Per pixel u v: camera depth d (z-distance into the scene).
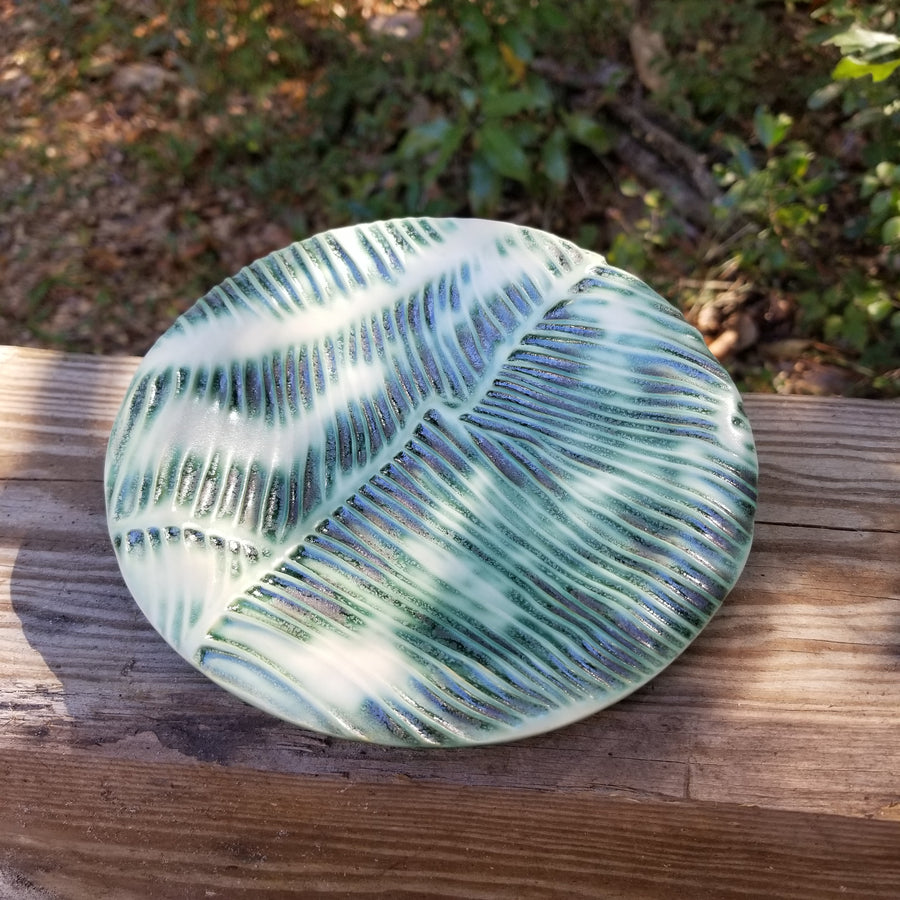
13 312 2.31
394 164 2.27
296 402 0.93
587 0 2.29
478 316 0.97
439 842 0.89
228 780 0.87
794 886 0.88
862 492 1.00
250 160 2.51
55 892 1.02
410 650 0.78
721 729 0.85
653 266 2.03
